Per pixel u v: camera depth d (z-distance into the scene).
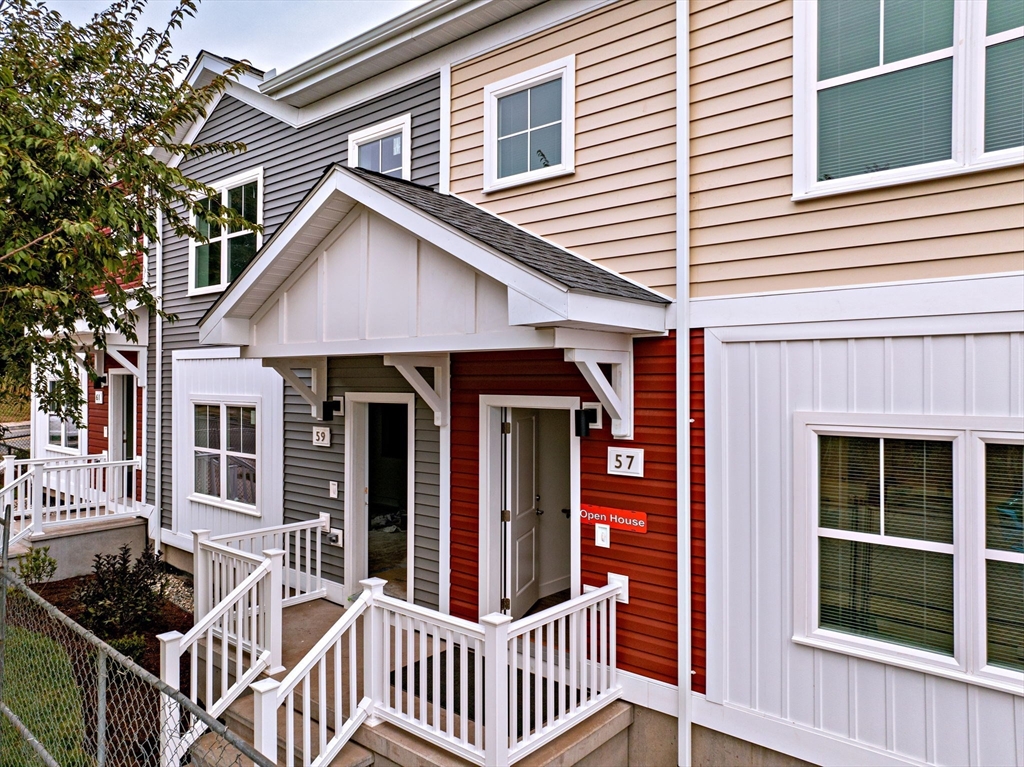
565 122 5.68
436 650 4.51
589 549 5.42
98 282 6.50
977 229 3.83
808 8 4.41
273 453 8.73
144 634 7.68
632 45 5.32
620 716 4.96
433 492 6.77
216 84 7.53
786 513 4.46
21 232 5.45
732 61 4.75
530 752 4.30
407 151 7.12
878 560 4.17
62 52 6.59
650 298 4.84
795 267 4.46
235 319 6.50
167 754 4.89
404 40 6.72
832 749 4.23
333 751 4.55
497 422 6.32
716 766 4.73
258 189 9.06
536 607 6.73
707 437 4.81
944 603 3.94
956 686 3.84
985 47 3.85
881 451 4.16
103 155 6.57
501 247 4.43
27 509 10.70
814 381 4.37
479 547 6.27
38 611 6.55
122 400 12.48
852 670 4.18
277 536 7.35
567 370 5.67
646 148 5.20
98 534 10.48
